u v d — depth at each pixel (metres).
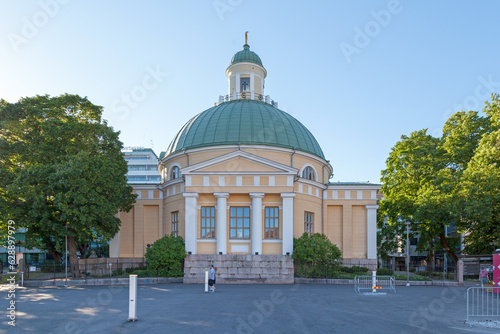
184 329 13.09
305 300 20.22
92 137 32.69
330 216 39.78
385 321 14.53
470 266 38.28
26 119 30.73
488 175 31.31
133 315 14.65
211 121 39.53
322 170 41.72
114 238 38.69
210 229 33.62
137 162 115.06
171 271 31.17
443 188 34.38
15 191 27.97
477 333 12.64
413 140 44.09
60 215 30.34
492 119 33.97
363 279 30.16
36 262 66.25
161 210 39.28
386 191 46.16
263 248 32.62
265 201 33.56
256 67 46.50
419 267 61.22
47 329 13.28
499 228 32.59
